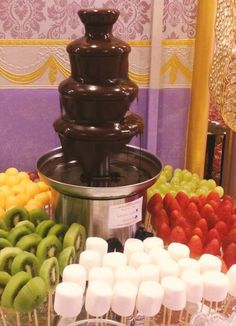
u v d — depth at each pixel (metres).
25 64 1.73
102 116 1.21
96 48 1.15
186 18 1.76
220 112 1.48
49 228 1.30
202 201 1.50
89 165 1.30
